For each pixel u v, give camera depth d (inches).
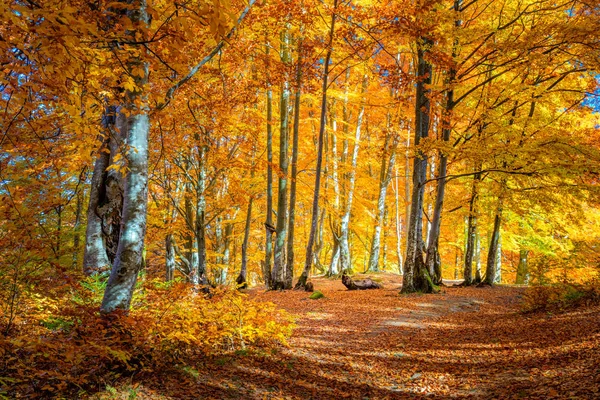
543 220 776.3
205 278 514.3
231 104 494.0
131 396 175.6
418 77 495.8
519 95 604.7
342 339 346.3
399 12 453.4
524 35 513.0
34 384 167.9
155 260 716.0
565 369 214.4
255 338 295.1
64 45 131.3
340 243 981.8
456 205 822.5
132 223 221.6
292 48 669.3
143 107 217.6
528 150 499.5
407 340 346.0
